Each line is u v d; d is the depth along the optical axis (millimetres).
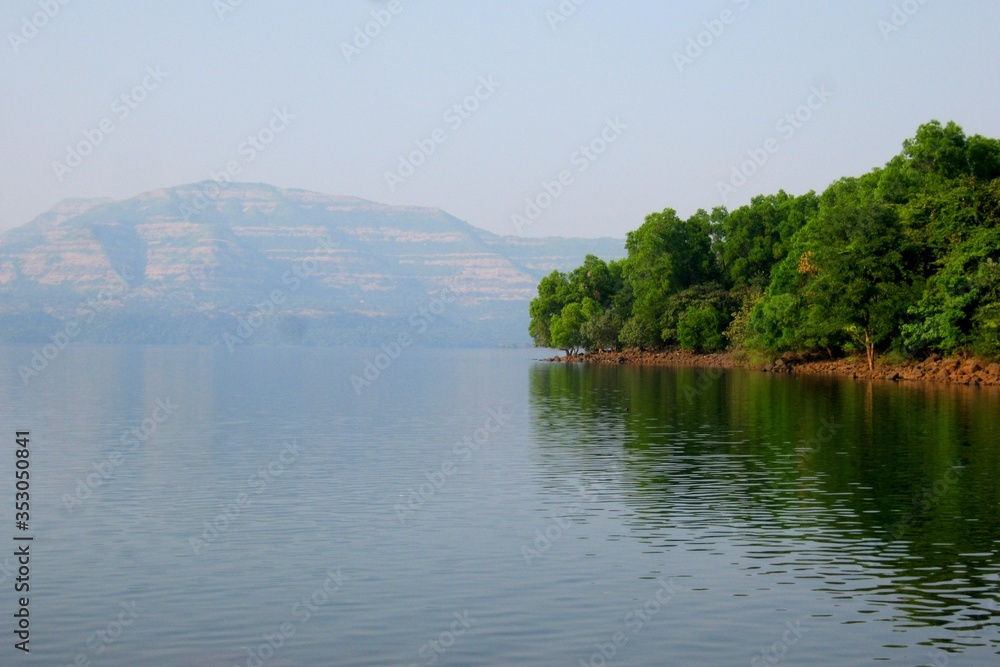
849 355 112312
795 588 21766
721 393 78875
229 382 116375
